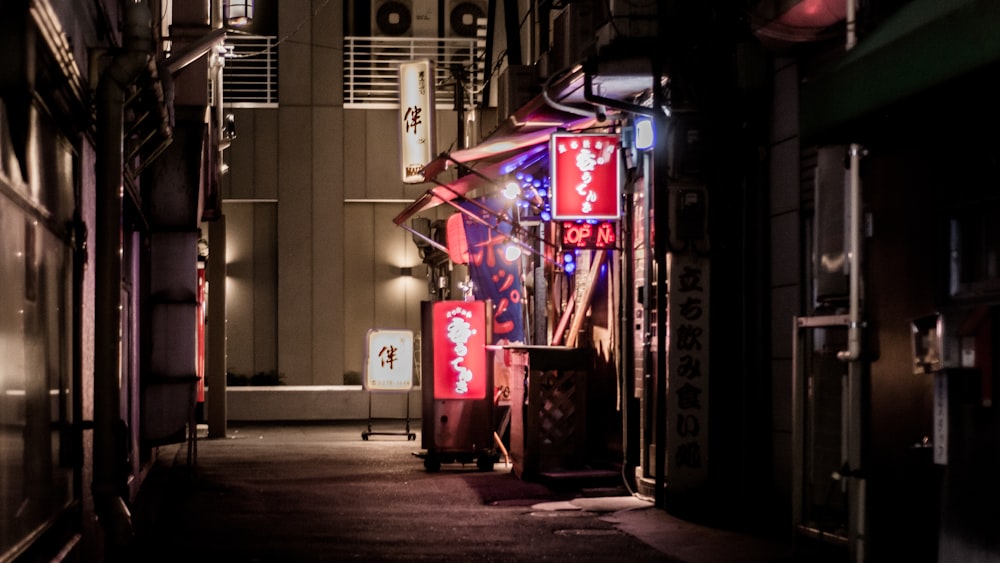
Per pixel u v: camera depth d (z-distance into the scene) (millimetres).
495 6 33562
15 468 7816
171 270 17406
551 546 12320
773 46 12891
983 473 7066
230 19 19547
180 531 13250
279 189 35750
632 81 14891
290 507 15359
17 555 7652
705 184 14391
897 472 8836
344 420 35062
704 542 12625
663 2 14516
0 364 7328
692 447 14375
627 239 17219
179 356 17469
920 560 8320
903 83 6348
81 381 10539
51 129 9273
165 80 11562
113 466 9844
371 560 11453
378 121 36188
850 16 10016
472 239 23312
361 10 37312
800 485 11906
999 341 6973
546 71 21109
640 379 16766
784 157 13586
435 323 19891
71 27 9406
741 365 14336
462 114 30562
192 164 17312
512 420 19578
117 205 9906
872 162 9258
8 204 7555
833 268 11102
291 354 35625
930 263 8062
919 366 8000
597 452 19297
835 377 11633
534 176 21250
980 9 5699
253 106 35781
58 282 9773
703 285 14375
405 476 19109
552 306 22047
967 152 7531
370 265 36438
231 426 32781
